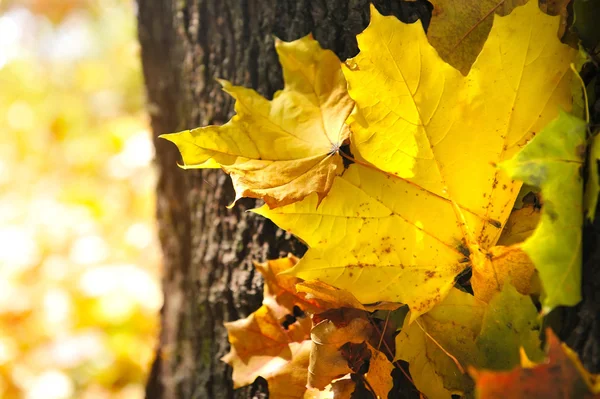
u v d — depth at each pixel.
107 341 1.52
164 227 0.73
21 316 1.64
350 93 0.50
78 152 2.69
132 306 1.59
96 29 3.52
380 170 0.51
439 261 0.52
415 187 0.51
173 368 0.70
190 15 0.65
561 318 0.50
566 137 0.47
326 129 0.53
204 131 0.53
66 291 1.71
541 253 0.46
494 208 0.51
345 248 0.52
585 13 0.50
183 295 0.70
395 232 0.52
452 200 0.51
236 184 0.52
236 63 0.63
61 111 3.07
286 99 0.54
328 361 0.53
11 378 1.45
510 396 0.46
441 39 0.52
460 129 0.50
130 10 3.38
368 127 0.50
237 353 0.58
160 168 0.72
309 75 0.55
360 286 0.52
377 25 0.49
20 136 2.88
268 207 0.51
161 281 0.75
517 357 0.50
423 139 0.50
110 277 1.74
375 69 0.50
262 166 0.53
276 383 0.57
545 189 0.46
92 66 3.42
